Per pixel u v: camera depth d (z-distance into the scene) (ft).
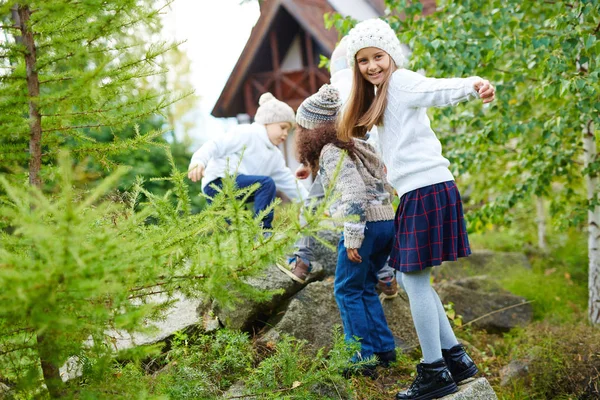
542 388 10.91
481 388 8.36
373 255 9.34
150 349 5.67
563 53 11.73
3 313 5.11
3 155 6.66
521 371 11.30
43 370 6.17
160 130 7.13
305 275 11.28
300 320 10.44
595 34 11.65
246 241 6.04
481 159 14.79
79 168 5.54
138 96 6.86
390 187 9.62
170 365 8.46
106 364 5.84
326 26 14.82
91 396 5.74
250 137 12.31
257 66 39.78
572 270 18.99
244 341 9.27
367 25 8.38
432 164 8.01
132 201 6.91
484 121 14.35
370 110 8.34
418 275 8.19
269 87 38.68
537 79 13.80
